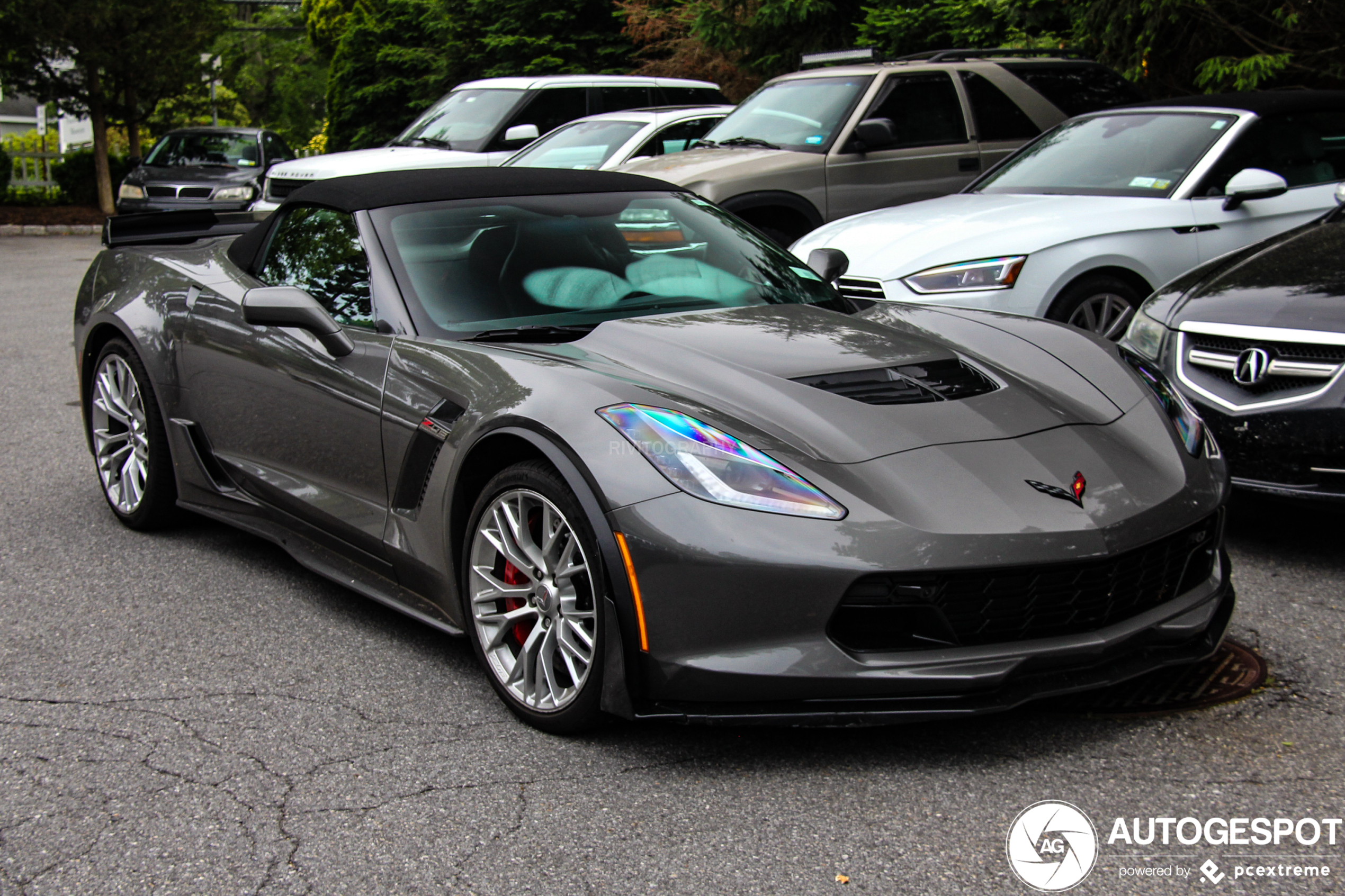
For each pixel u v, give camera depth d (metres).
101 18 20.25
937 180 8.25
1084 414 3.00
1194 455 2.98
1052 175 6.37
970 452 2.70
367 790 2.54
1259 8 8.70
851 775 2.56
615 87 11.27
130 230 4.96
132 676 3.17
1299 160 6.05
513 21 18.64
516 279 3.49
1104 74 8.90
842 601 2.46
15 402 6.64
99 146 21.67
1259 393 3.87
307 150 32.72
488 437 2.89
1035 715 2.83
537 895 2.14
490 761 2.66
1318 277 4.01
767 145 8.16
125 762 2.68
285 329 3.69
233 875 2.22
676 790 2.51
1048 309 5.49
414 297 3.39
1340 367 3.69
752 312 3.46
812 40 13.66
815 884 2.15
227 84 34.16
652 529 2.53
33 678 3.17
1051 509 2.58
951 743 2.70
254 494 3.95
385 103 21.33
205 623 3.56
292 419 3.65
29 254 15.88
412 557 3.20
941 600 2.48
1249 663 3.10
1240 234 5.75
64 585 3.91
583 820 2.39
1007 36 10.95
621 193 3.98
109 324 4.54
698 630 2.51
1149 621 2.70
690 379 2.93
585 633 2.73
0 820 2.44
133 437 4.48
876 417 2.77
